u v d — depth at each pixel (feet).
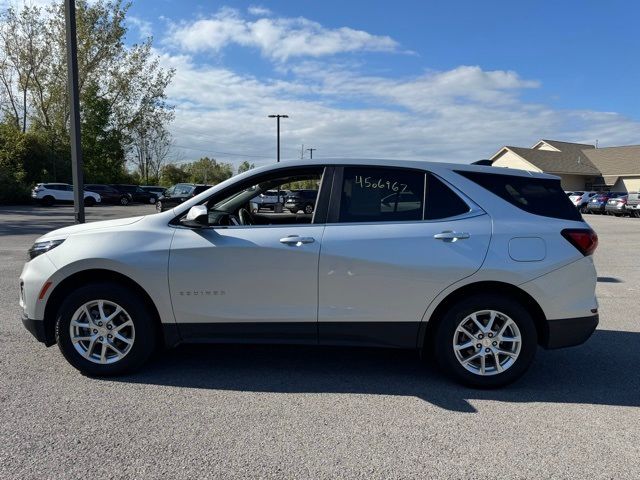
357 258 12.64
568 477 9.07
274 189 15.87
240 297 12.94
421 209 13.12
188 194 92.94
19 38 132.87
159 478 8.84
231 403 11.97
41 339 13.38
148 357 13.34
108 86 145.79
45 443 9.93
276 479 8.88
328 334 13.00
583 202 121.60
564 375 14.16
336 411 11.63
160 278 12.89
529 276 12.55
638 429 10.94
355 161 13.55
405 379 13.71
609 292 25.75
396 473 9.12
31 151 129.39
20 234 51.44
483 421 11.23
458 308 12.76
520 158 157.58
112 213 94.73
